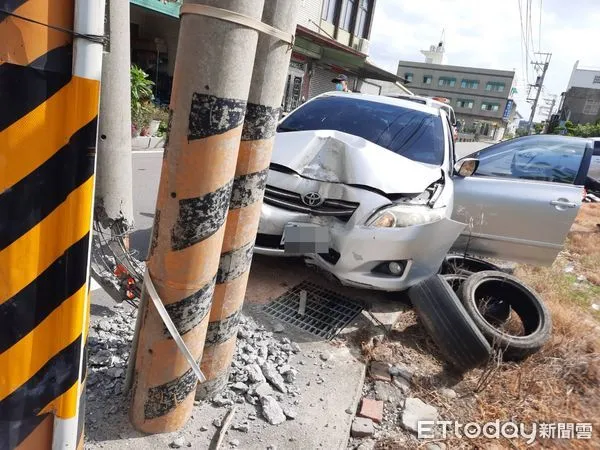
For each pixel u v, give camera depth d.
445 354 2.98
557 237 4.54
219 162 1.62
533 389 2.99
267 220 3.39
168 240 1.69
